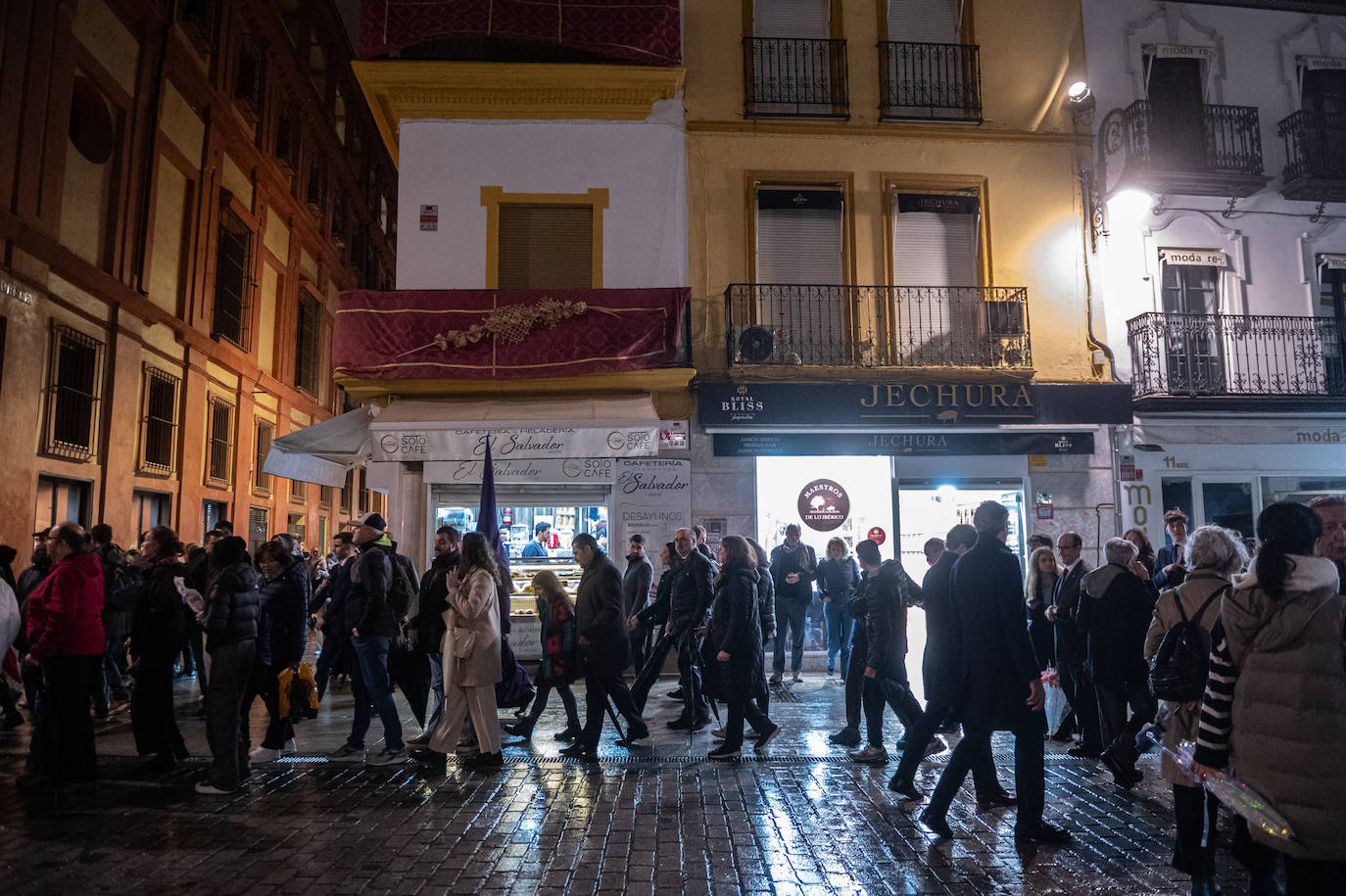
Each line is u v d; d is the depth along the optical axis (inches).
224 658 234.8
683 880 169.8
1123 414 511.8
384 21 490.6
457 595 259.4
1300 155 548.1
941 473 502.6
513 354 472.7
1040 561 314.7
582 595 284.4
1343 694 114.1
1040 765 193.2
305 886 166.2
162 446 596.4
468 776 252.7
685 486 485.4
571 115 509.4
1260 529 125.8
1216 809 157.5
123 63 543.2
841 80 524.1
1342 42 568.1
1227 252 543.5
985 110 534.0
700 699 324.2
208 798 227.9
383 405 486.0
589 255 507.8
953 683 208.2
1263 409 526.6
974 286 518.0
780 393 492.1
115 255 532.1
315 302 957.2
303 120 880.9
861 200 520.7
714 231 510.0
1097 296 527.8
